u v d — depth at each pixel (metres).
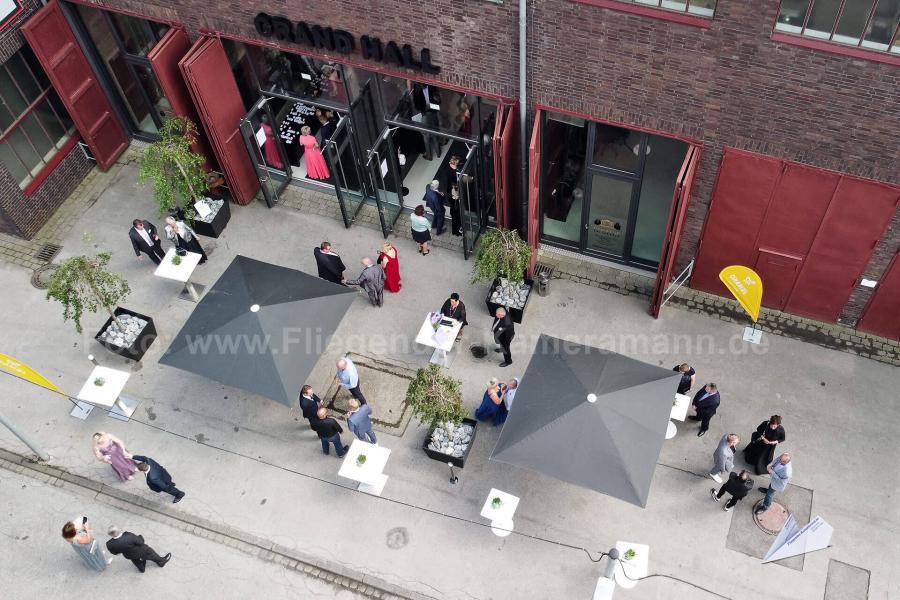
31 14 19.61
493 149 17.19
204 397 18.25
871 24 13.22
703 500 16.20
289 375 16.05
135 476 17.19
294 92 19.95
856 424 16.88
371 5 16.59
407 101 18.78
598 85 16.08
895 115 14.14
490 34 16.12
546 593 15.34
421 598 15.46
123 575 15.98
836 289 17.48
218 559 16.12
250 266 17.39
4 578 16.03
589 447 14.48
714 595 15.15
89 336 19.27
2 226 21.08
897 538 15.50
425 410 15.45
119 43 20.70
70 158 21.94
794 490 16.16
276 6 17.58
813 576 15.22
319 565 15.95
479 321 18.94
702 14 14.24
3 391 18.50
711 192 16.94
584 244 19.88
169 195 19.47
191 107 20.08
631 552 14.90
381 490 16.70
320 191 21.81
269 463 17.23
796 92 14.56
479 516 16.28
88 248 21.00
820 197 15.95
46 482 17.23
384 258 18.70
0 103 19.91
